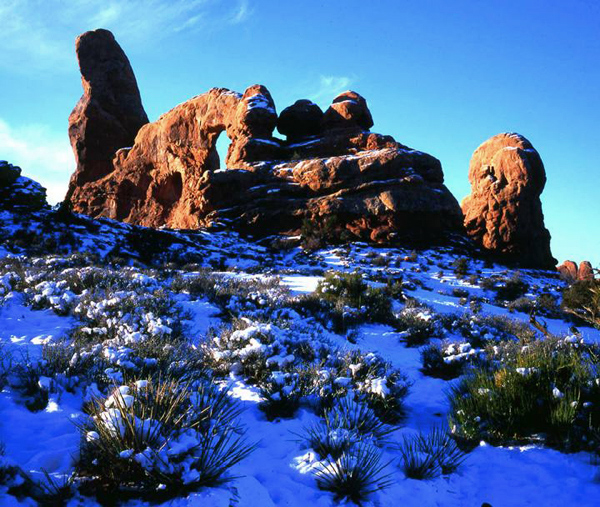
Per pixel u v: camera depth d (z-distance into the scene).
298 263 27.47
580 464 3.84
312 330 9.52
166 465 2.85
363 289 13.59
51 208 29.25
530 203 39.03
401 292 16.92
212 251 28.25
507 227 38.16
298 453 3.79
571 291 17.67
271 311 10.55
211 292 12.05
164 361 5.66
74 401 4.29
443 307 16.17
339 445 3.79
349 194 36.19
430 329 10.84
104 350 5.59
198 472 2.90
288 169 39.12
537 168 39.47
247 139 42.75
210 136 49.53
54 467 3.07
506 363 5.97
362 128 44.97
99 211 60.97
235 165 42.91
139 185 57.06
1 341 6.60
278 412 4.75
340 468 3.36
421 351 8.66
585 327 15.94
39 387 4.34
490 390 4.97
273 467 3.55
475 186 41.97
